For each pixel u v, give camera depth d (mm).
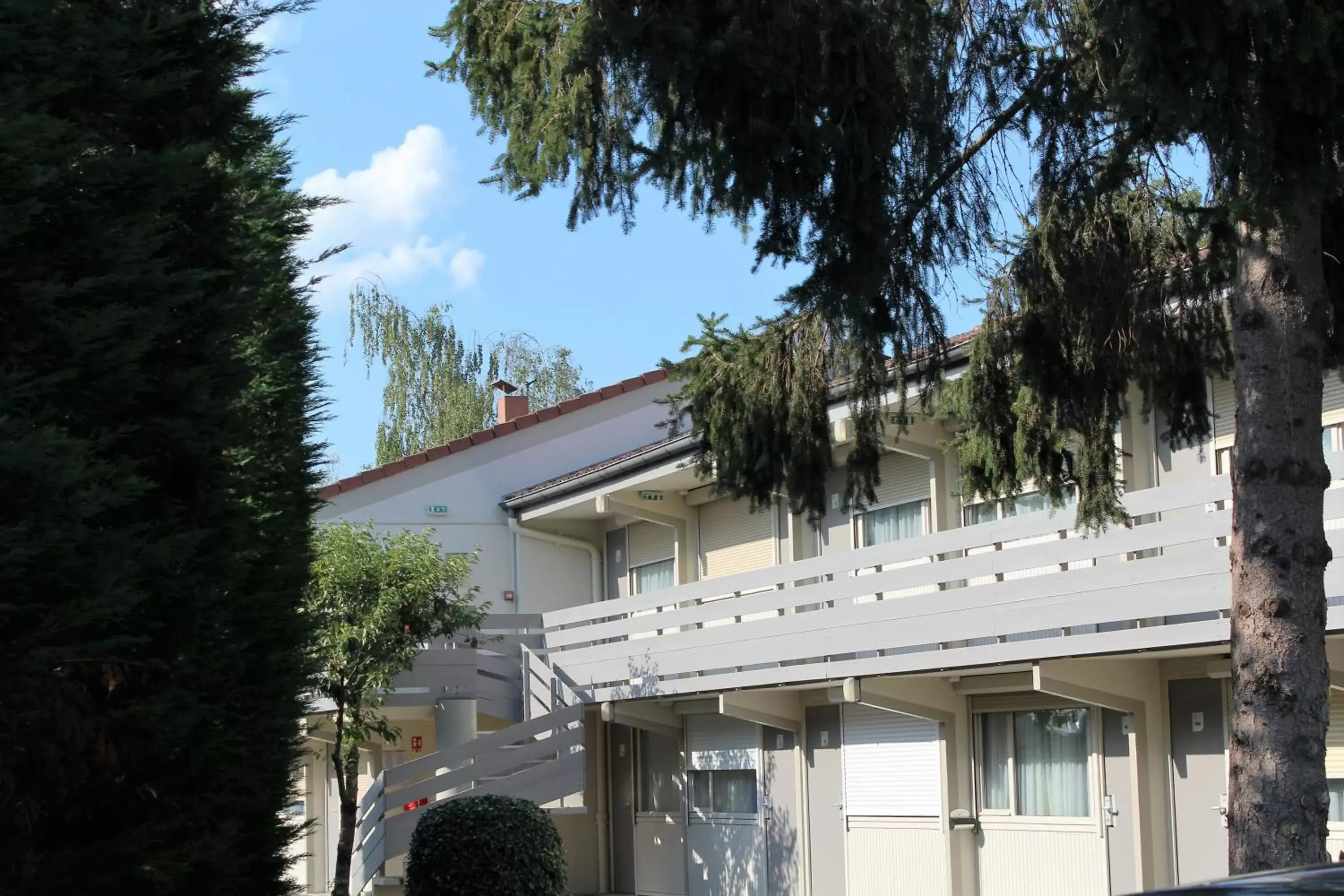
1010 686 14547
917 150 8172
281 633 9297
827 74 7520
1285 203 6828
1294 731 7414
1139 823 13016
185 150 6602
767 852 18266
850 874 16797
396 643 17016
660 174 7949
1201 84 6465
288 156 10484
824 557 15031
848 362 9445
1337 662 10891
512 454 23984
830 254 7977
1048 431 9727
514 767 17984
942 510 15867
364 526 19828
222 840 7180
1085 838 13758
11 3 5852
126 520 6742
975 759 15250
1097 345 9070
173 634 6895
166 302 6453
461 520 23406
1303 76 6348
